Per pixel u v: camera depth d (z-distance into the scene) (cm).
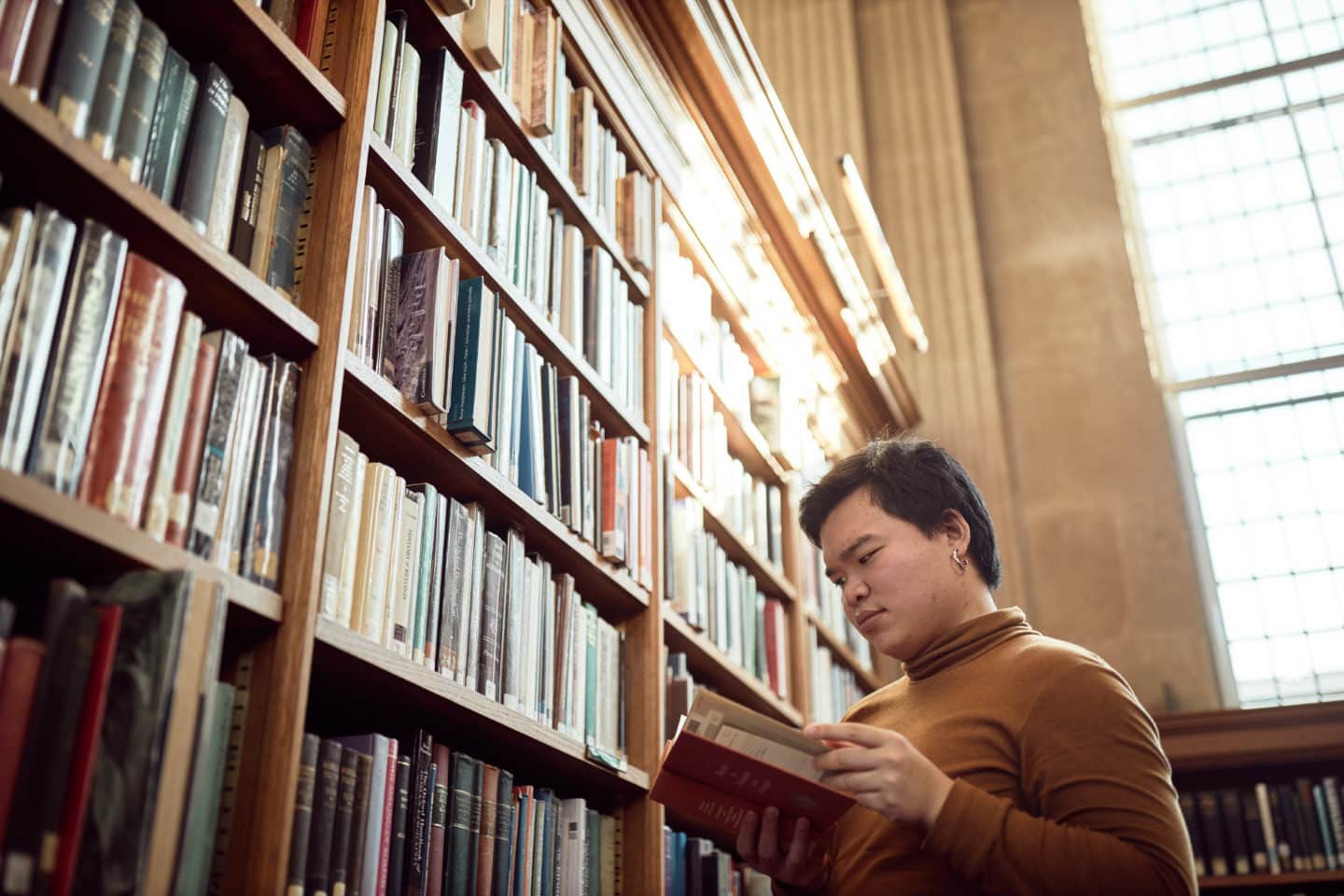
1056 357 658
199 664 131
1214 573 635
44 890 112
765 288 420
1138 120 751
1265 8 749
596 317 277
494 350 220
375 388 185
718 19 362
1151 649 583
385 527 183
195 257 153
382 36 202
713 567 335
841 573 196
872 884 168
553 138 270
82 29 141
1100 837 150
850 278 458
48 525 124
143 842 120
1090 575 605
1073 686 166
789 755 166
